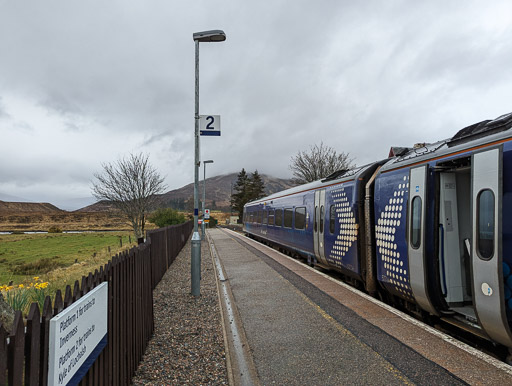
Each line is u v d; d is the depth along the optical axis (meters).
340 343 5.31
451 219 5.89
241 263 14.34
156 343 5.57
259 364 4.72
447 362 4.51
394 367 4.44
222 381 4.26
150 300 5.89
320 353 4.99
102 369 3.28
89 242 35.38
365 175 8.91
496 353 5.45
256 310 7.31
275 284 9.76
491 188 4.54
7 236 47.94
